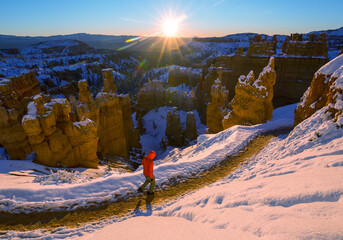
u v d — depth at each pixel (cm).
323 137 1091
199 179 1123
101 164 2639
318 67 5481
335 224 324
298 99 5862
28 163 1619
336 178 522
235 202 594
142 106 9281
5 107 1838
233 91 7619
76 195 908
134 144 5019
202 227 481
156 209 820
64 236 649
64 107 1912
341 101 1184
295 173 769
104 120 3422
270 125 2228
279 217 406
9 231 686
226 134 2097
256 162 1315
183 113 8694
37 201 849
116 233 556
